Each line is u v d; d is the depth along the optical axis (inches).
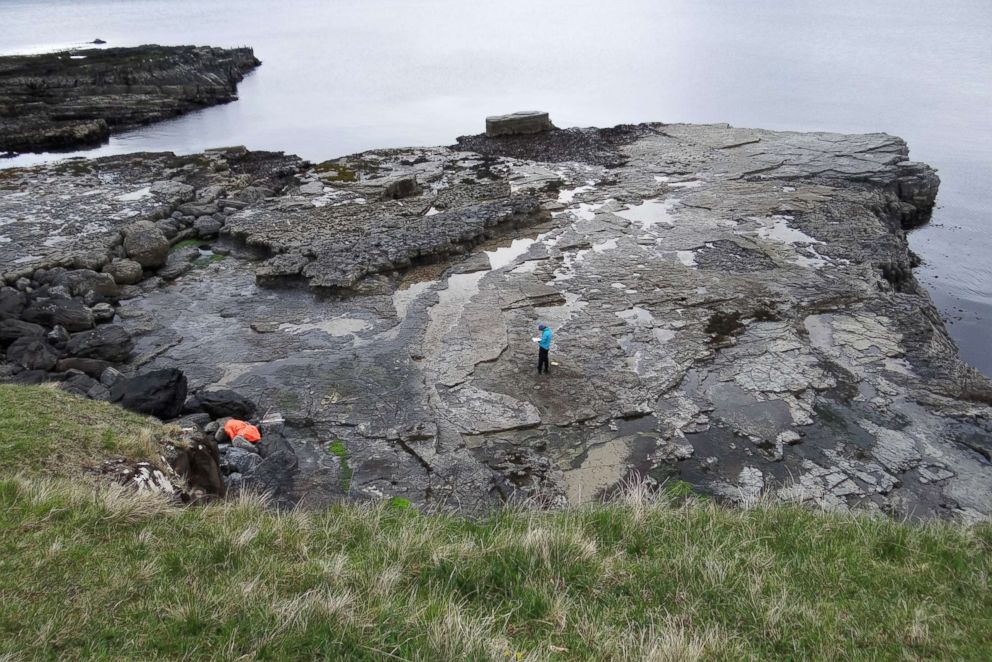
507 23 6924.2
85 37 6171.3
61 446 428.5
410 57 4591.5
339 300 1008.9
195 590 278.8
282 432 703.7
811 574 324.2
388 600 280.7
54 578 274.4
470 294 1020.5
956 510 602.9
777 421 723.4
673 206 1392.7
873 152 1674.5
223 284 1090.7
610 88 3388.3
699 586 305.0
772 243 1181.1
